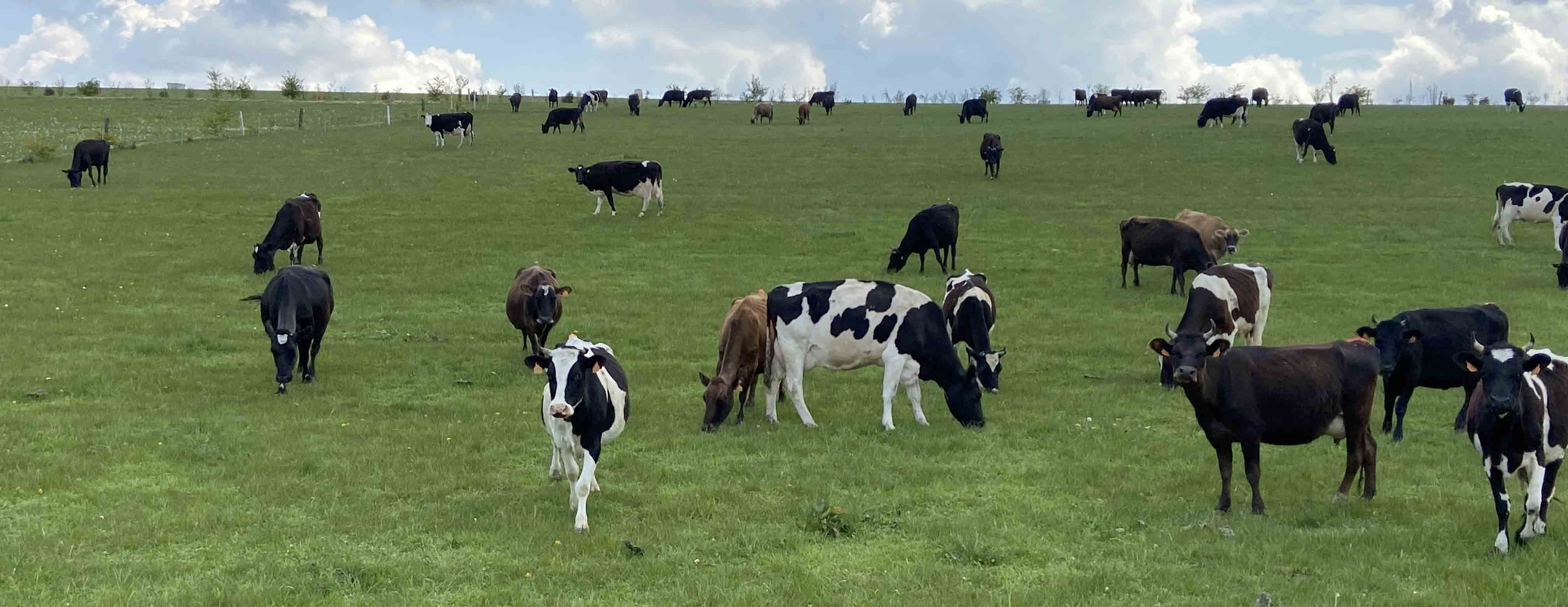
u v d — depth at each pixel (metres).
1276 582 8.92
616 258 29.34
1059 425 14.54
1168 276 27.06
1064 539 10.22
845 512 10.66
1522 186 30.25
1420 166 45.34
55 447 13.07
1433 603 8.45
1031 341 20.06
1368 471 11.16
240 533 10.34
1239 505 11.14
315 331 16.88
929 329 14.15
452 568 9.42
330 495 11.44
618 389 11.19
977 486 11.91
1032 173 45.88
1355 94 93.94
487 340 20.28
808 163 49.66
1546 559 9.31
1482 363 9.48
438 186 42.50
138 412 14.82
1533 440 9.39
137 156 50.78
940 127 66.31
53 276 25.77
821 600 8.68
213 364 18.05
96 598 8.66
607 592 8.95
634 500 11.37
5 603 8.55
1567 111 71.94
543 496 11.51
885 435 13.91
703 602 8.69
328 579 9.05
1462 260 28.16
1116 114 74.94
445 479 12.02
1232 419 10.66
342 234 32.69
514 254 29.69
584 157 51.22
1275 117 69.38
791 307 14.25
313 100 98.56
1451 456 12.88
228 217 35.31
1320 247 30.16
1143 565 9.43
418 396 16.19
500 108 85.62
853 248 30.97
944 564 9.55
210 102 89.69
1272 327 20.75
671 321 21.80
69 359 18.08
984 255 29.97
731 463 12.70
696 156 52.00
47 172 45.03
